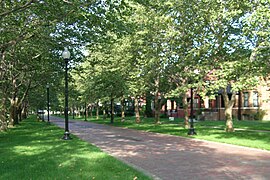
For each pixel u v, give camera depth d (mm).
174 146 16562
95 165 10406
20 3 13688
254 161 11828
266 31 16094
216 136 20719
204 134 22328
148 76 29484
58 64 25922
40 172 9273
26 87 39469
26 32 16516
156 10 22781
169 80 33438
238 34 20969
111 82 36750
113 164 10586
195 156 13117
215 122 40250
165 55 24562
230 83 20000
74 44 18625
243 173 9727
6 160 11406
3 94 28516
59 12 13875
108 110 71625
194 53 20625
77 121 53750
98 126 36781
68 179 8367
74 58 24844
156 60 24703
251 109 47406
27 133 24297
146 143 18047
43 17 15023
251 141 17547
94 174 8992
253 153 13852
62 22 16422
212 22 20516
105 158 11867
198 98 54438
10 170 9594
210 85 19734
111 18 13797
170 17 21750
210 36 20172
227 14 18328
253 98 47281
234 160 12062
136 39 26172
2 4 14062
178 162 11711
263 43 16531
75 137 20750
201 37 20641
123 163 10859
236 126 30938
